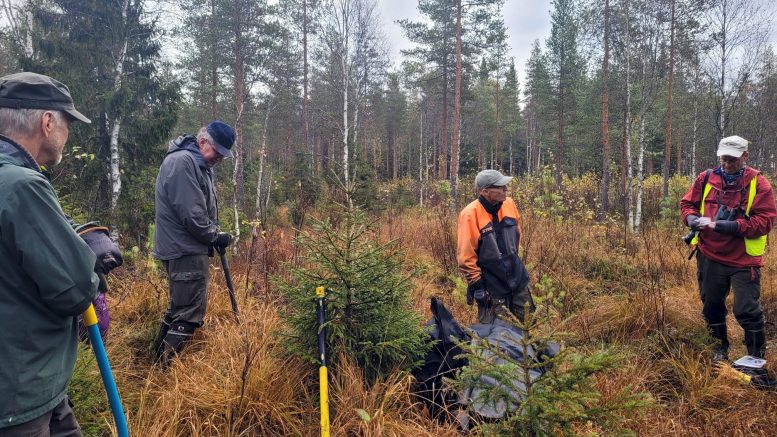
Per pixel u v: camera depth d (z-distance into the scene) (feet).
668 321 14.19
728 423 9.39
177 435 8.24
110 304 13.70
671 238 24.21
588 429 7.82
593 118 72.28
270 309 13.19
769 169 55.67
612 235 25.70
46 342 4.71
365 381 9.70
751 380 11.00
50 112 5.19
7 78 5.11
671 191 32.60
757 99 48.88
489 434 6.53
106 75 34.71
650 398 6.44
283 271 17.24
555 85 89.86
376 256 10.39
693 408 10.09
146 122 33.88
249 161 49.67
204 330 12.14
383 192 41.50
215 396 9.00
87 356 8.79
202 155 11.20
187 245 10.85
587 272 20.31
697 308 15.46
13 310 4.46
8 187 4.39
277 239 22.08
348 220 10.55
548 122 109.29
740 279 11.75
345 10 63.93
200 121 72.23
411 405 9.22
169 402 8.70
